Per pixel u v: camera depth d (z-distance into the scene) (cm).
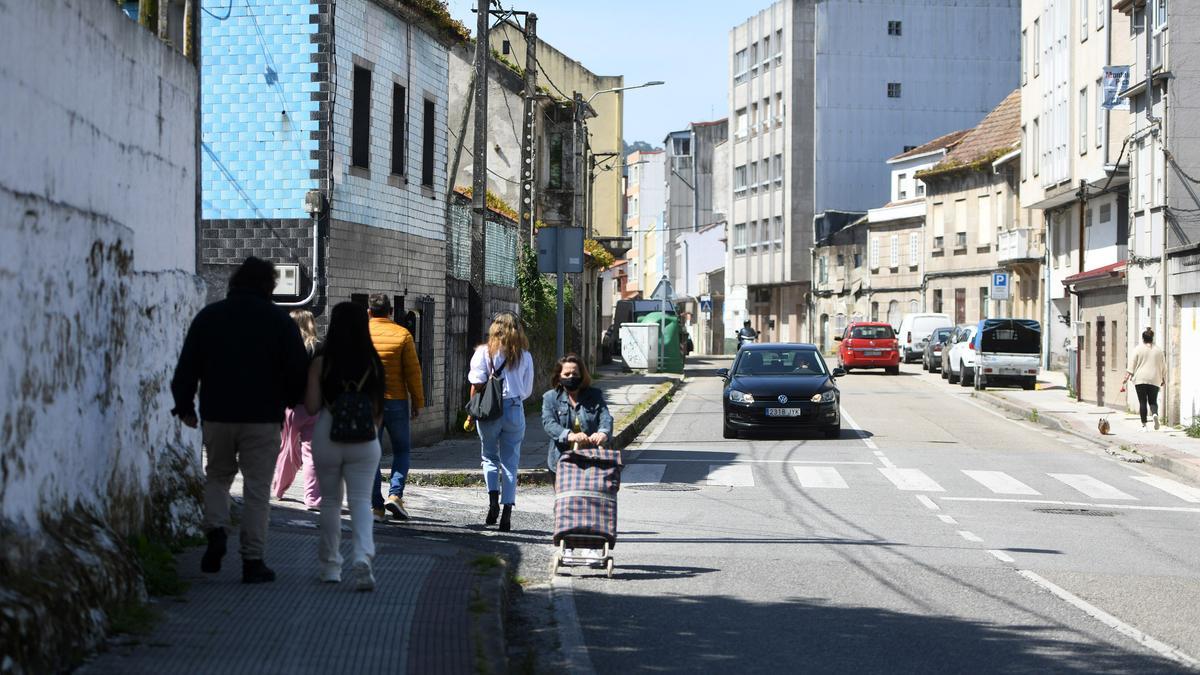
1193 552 1235
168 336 1059
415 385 1316
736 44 9162
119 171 922
